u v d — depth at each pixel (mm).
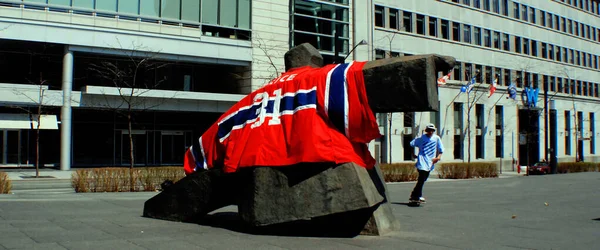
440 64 7164
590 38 68500
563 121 62375
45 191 17438
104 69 34625
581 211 10844
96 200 13016
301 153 7523
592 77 68000
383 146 43750
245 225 8250
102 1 31906
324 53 40531
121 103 31312
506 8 55781
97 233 7750
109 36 31891
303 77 8164
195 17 35031
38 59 33688
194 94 34812
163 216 9328
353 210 7266
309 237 7574
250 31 37188
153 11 33562
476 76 49875
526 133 54188
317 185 7430
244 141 8359
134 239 7262
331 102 7664
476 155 50969
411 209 11258
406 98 7117
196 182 8953
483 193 15766
